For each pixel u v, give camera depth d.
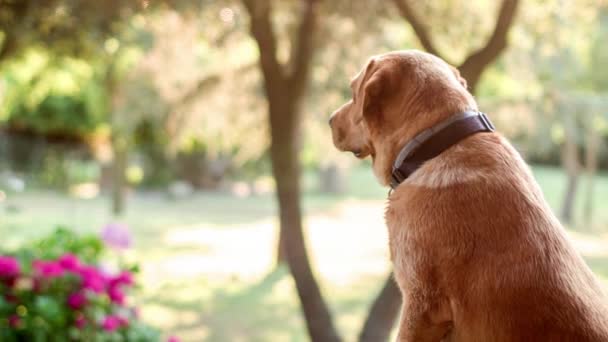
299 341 9.02
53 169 27.53
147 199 27.16
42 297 4.39
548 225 2.10
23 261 4.86
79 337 4.55
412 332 2.13
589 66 17.48
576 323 1.96
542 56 11.30
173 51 13.10
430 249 2.10
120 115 15.66
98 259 5.37
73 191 27.06
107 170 28.34
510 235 2.05
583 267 2.13
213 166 31.23
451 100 2.31
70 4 7.95
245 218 22.53
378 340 6.39
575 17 8.38
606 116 15.90
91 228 17.56
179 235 18.27
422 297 2.11
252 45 13.24
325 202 28.03
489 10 8.25
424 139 2.28
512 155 2.23
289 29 9.28
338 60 10.23
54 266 4.49
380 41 10.10
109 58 11.56
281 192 7.81
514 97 13.23
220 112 14.10
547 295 1.98
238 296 11.63
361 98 2.42
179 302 11.05
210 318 10.11
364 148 2.54
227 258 15.16
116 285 4.82
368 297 11.91
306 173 40.78
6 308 4.37
